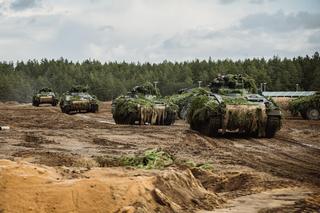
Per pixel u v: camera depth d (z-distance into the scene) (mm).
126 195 8398
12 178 8344
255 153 18000
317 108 39219
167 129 27594
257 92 25766
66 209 7965
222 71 119812
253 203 9375
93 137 22906
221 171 13445
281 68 121875
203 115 23828
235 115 22938
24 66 164875
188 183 9758
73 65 153250
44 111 50062
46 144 19750
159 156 13531
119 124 32375
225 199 9703
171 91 124562
